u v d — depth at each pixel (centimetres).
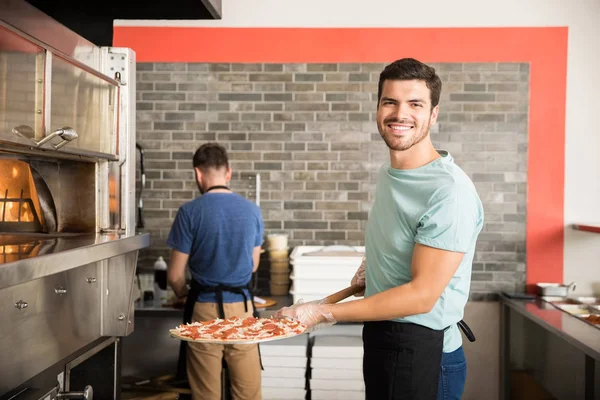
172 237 354
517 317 473
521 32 475
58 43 239
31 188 280
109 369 278
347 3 479
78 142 252
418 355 215
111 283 275
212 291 352
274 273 466
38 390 196
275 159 485
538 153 476
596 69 472
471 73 476
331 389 424
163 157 487
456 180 207
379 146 481
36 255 186
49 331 216
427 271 205
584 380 369
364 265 255
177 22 484
